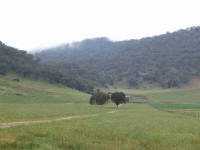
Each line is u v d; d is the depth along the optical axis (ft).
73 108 285.23
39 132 66.59
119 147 56.70
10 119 116.98
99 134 72.28
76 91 650.84
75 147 53.83
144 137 72.49
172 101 557.33
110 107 360.28
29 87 565.12
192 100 578.66
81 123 106.22
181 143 65.87
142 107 380.99
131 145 59.36
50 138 60.03
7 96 446.19
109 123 113.19
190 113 227.61
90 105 394.52
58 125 91.25
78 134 69.72
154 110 301.22
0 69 644.69
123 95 358.64
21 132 66.54
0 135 59.72
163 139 71.00
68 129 78.43
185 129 98.73
